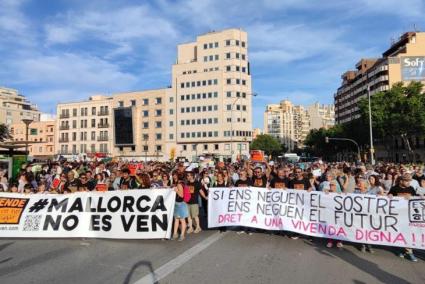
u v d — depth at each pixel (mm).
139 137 101250
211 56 98125
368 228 8703
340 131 93750
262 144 121250
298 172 10547
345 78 133875
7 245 9023
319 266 7277
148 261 7539
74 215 9859
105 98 112500
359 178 10297
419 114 56125
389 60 94000
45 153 112875
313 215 9453
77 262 7469
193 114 96938
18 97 137250
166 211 9586
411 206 8352
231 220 10484
